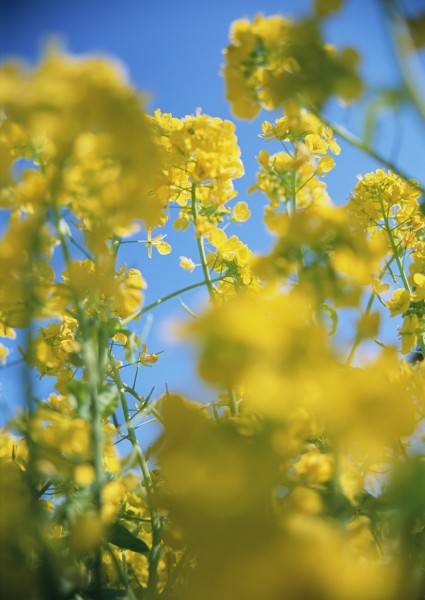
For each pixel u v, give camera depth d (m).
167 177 0.81
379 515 0.42
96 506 0.43
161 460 0.31
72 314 0.58
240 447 0.30
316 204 0.81
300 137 0.89
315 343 0.28
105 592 0.44
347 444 0.30
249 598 0.27
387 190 1.10
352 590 0.26
